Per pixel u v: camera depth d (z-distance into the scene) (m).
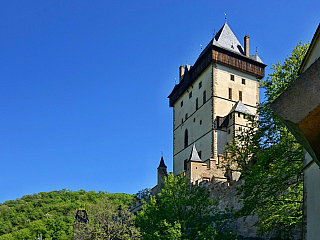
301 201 17.80
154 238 24.12
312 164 8.98
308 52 10.27
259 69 62.28
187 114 65.12
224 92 58.16
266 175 17.47
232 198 34.44
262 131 20.23
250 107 60.03
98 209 42.09
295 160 17.00
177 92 70.06
